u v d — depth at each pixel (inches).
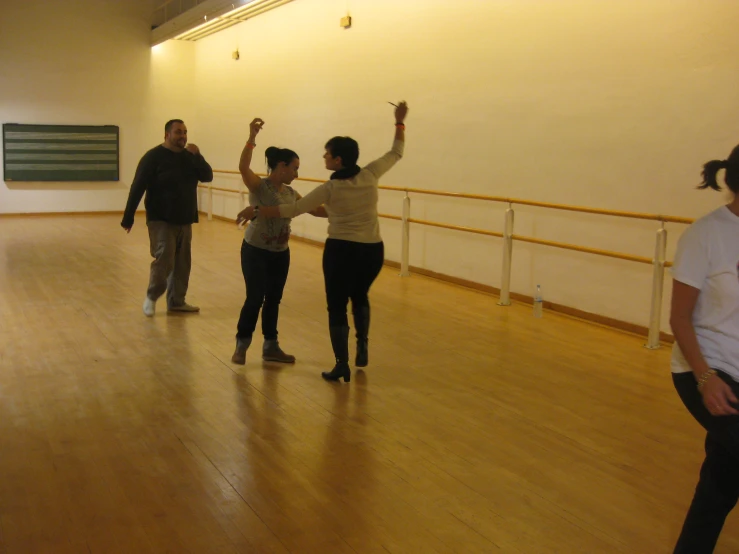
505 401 162.6
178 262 238.5
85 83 561.6
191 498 115.4
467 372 183.3
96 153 572.4
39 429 143.9
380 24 339.3
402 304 262.7
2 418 149.6
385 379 176.9
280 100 443.5
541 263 261.0
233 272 318.7
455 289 292.7
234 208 523.2
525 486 121.3
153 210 227.9
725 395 76.0
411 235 329.7
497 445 138.1
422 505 114.0
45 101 551.5
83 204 575.8
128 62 572.1
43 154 556.4
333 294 167.3
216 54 541.6
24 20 537.6
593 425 148.9
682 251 81.2
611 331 228.1
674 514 112.4
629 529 107.7
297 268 336.5
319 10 390.6
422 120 315.9
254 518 109.3
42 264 335.9
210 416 151.3
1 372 179.8
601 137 233.6
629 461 131.7
